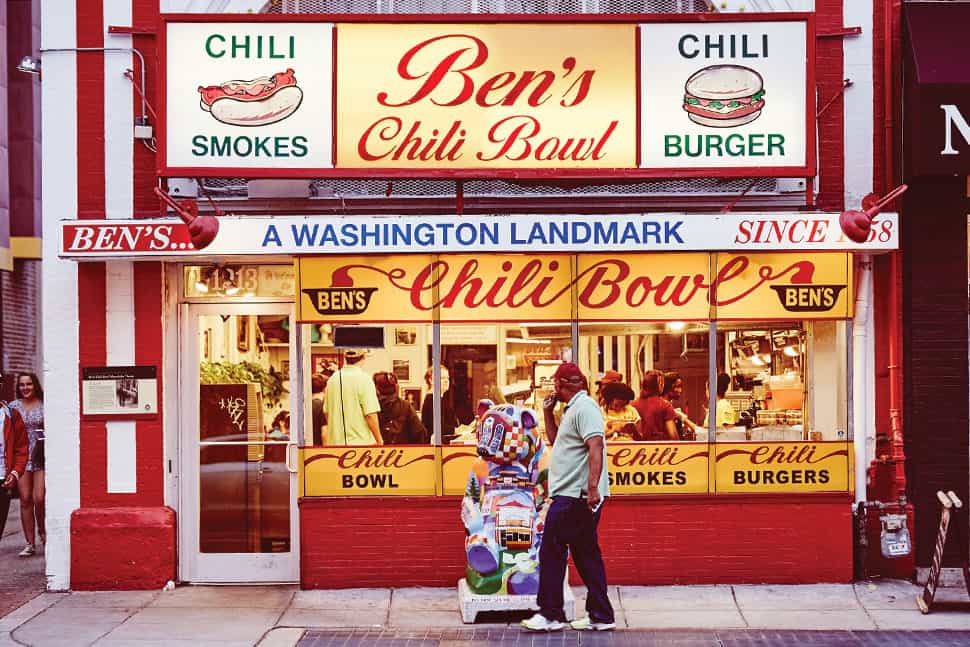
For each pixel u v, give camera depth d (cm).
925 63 877
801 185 907
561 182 899
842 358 892
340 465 880
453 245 846
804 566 881
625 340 892
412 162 863
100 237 853
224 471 932
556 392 794
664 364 895
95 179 914
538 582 789
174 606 848
